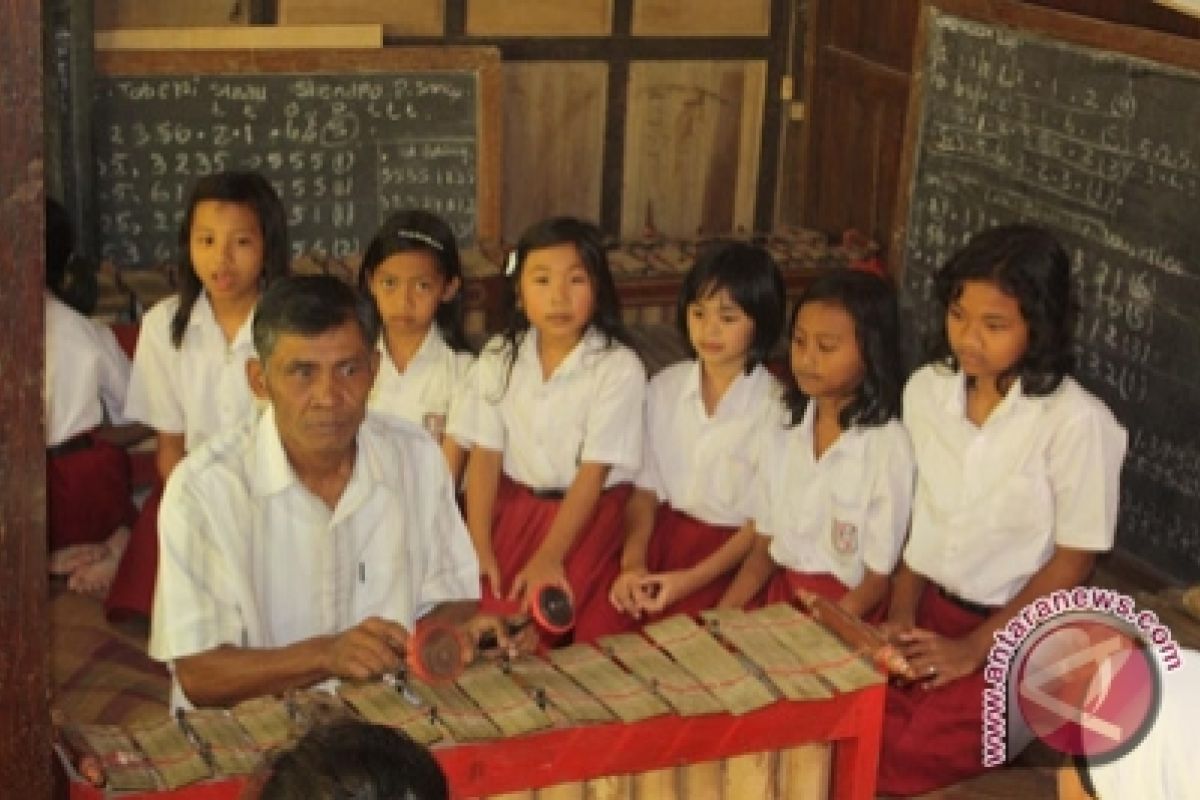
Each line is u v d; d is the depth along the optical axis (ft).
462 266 17.02
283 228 13.73
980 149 17.58
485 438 13.71
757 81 21.17
